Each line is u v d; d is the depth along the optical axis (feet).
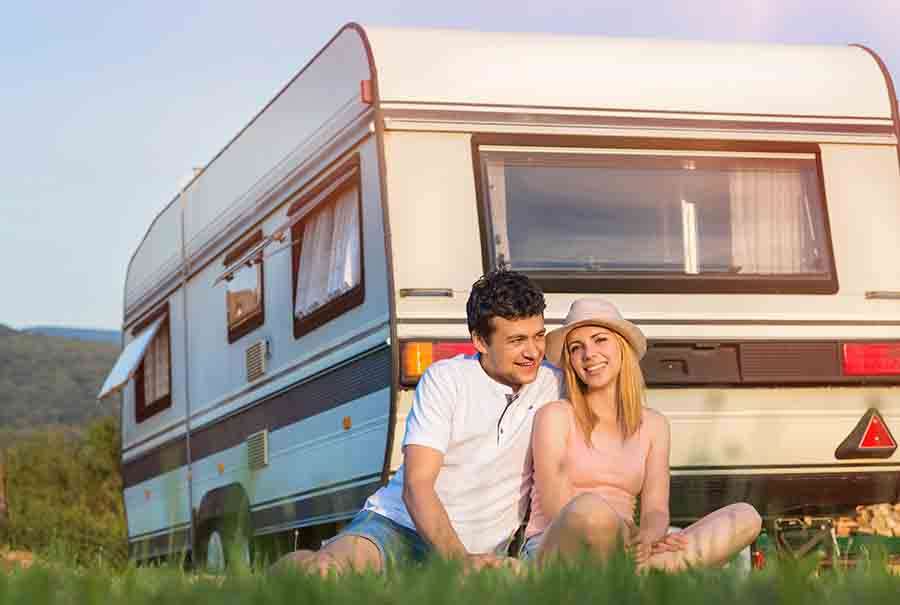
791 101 24.81
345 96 23.93
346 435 23.75
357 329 23.34
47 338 331.36
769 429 23.66
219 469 30.91
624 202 23.66
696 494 23.30
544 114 23.45
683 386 23.29
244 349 29.17
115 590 8.65
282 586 7.72
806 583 7.78
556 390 16.33
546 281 23.02
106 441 75.61
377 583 9.04
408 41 23.27
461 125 23.02
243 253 29.32
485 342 15.83
